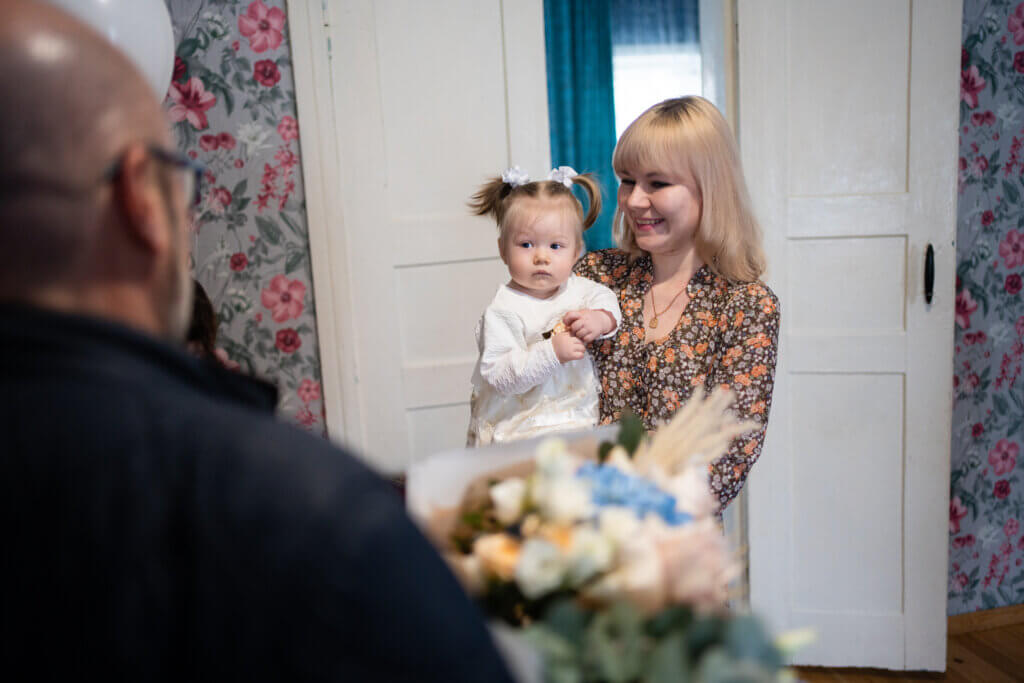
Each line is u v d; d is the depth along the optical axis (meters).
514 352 1.49
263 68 2.41
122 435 0.44
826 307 2.47
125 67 0.50
